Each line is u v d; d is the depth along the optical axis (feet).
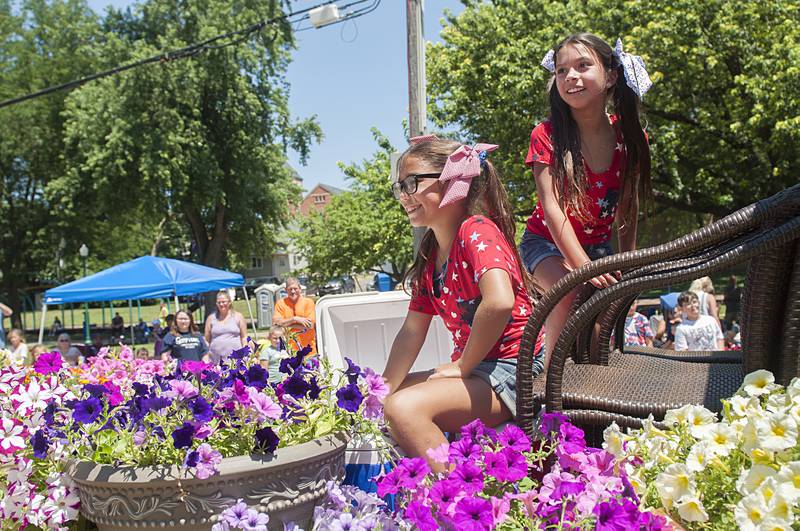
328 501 5.51
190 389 5.43
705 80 61.77
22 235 127.24
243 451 5.26
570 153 7.47
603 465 4.84
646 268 5.36
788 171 61.00
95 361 13.25
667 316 36.76
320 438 5.49
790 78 56.13
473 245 6.29
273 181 110.01
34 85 116.67
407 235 97.71
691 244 5.03
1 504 5.89
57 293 52.90
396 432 5.87
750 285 5.09
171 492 4.94
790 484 3.86
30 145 118.73
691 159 67.26
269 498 5.07
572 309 7.46
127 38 101.30
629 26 62.85
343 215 117.91
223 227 111.24
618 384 6.65
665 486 4.30
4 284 127.44
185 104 98.99
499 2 67.62
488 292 6.04
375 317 10.69
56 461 6.27
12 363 8.73
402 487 4.82
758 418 4.34
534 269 8.03
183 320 35.19
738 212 4.94
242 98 101.19
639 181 7.97
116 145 94.07
